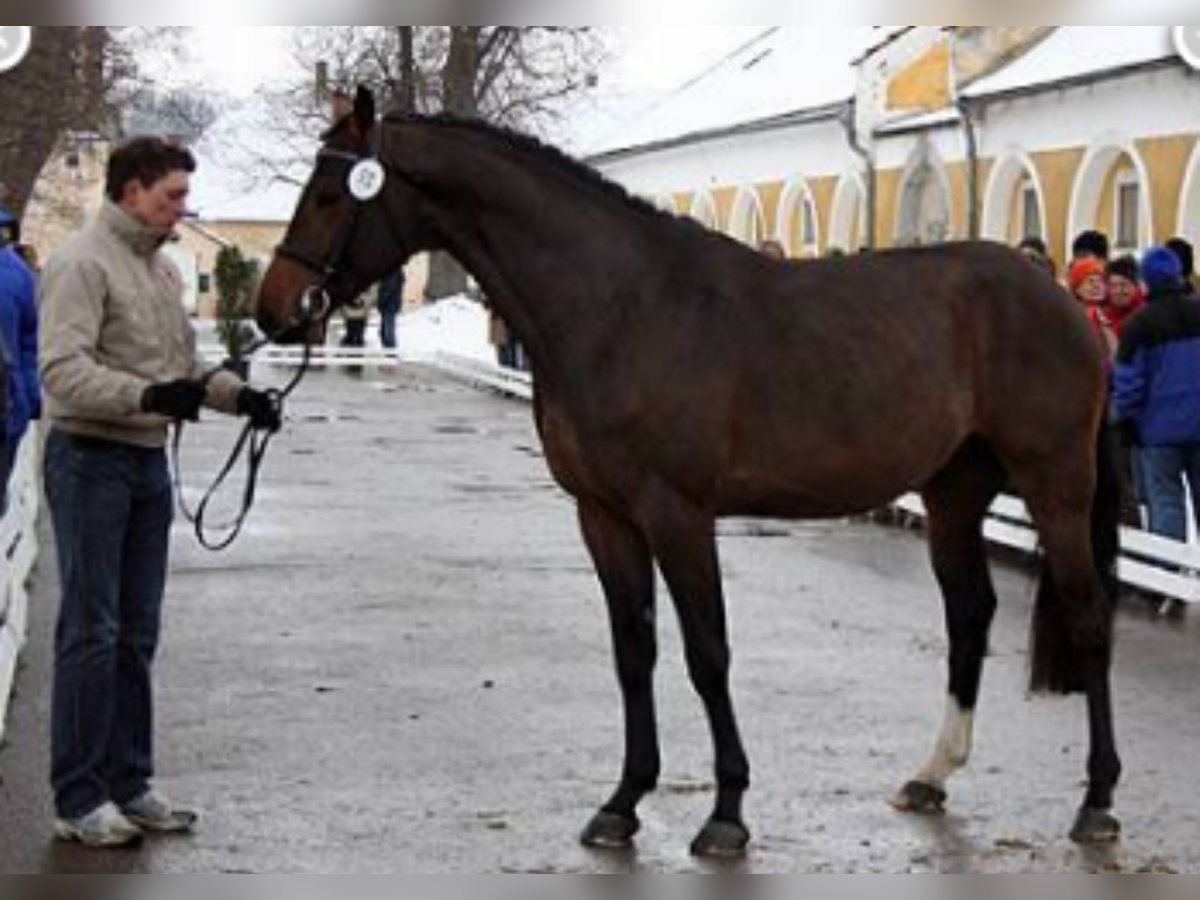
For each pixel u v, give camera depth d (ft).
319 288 20.61
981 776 23.71
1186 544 34.76
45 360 19.36
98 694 20.33
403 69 118.32
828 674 29.78
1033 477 22.12
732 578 39.73
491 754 24.66
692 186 108.27
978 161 74.59
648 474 20.08
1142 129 63.67
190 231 194.90
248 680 29.19
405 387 93.40
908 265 21.88
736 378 20.30
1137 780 23.63
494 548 43.39
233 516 48.19
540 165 20.57
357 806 22.25
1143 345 35.63
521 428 73.41
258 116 169.27
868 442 20.83
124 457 20.11
